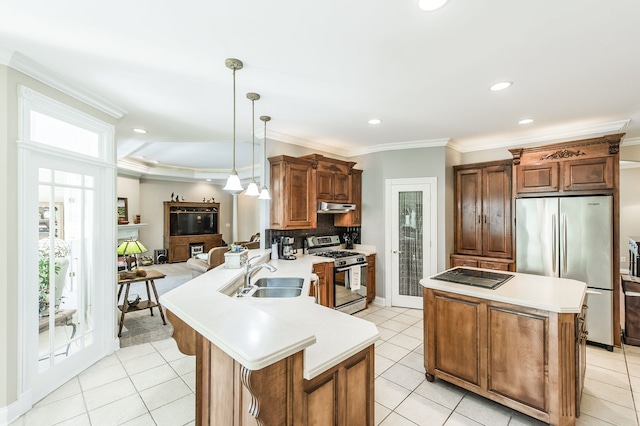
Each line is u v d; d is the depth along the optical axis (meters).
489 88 2.53
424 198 4.43
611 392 2.38
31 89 2.14
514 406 2.03
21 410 2.06
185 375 2.60
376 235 4.77
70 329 2.56
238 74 2.26
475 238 4.36
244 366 0.89
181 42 1.83
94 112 2.75
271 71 2.21
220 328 1.13
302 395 1.07
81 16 1.58
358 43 1.84
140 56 2.00
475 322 2.23
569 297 2.05
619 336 3.14
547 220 3.50
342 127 3.70
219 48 1.90
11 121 2.02
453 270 3.01
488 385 2.16
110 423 1.99
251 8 1.51
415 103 2.88
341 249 4.96
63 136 2.50
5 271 1.99
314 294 2.85
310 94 2.65
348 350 1.26
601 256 3.19
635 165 4.39
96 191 2.83
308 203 3.97
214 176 8.74
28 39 1.80
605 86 2.48
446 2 1.46
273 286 2.77
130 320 3.97
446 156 4.36
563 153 3.47
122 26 1.67
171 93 2.61
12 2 1.45
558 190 3.49
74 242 2.61
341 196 4.50
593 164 3.29
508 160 4.05
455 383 2.33
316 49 1.91
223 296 1.62
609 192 3.20
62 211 2.49
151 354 2.99
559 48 1.90
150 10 1.53
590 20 1.61
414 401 2.26
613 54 1.97
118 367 2.73
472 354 2.24
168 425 1.98
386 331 3.61
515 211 3.77
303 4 1.48
